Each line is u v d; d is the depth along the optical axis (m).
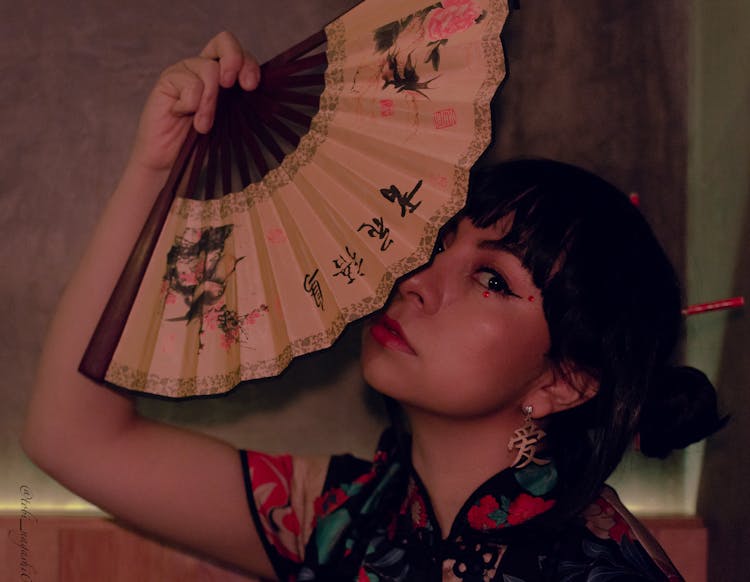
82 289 0.95
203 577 1.26
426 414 0.93
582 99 1.38
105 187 1.35
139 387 0.85
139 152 0.94
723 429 1.26
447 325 0.88
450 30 0.80
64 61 1.34
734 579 1.19
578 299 0.90
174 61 1.35
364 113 0.83
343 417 1.37
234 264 0.87
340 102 0.84
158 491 0.99
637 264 0.96
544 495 0.93
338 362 1.37
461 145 0.79
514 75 1.37
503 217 0.91
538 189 0.92
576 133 1.38
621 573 0.85
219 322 0.86
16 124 1.34
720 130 1.31
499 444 0.94
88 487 0.98
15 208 1.34
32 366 1.33
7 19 1.34
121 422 0.99
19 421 1.32
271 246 0.86
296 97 0.86
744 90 1.23
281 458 1.09
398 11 0.82
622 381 0.93
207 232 0.87
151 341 0.85
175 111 0.88
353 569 0.96
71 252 1.34
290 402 1.36
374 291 0.81
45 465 0.97
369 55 0.83
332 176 0.84
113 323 0.84
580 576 0.86
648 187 1.38
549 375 0.94
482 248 0.90
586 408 1.00
